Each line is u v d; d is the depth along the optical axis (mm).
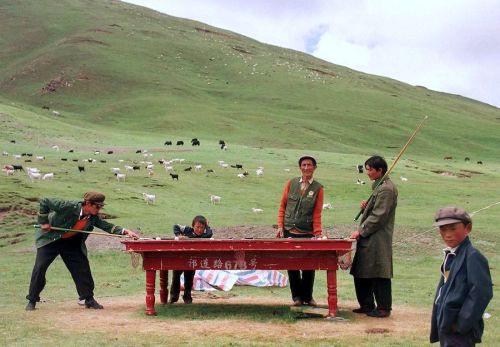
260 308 11414
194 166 55000
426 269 19781
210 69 165750
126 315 10539
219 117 113625
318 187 11328
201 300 12742
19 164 48438
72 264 11266
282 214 11609
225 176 51469
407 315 10797
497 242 25469
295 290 11711
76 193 37781
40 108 115938
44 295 13562
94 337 8672
